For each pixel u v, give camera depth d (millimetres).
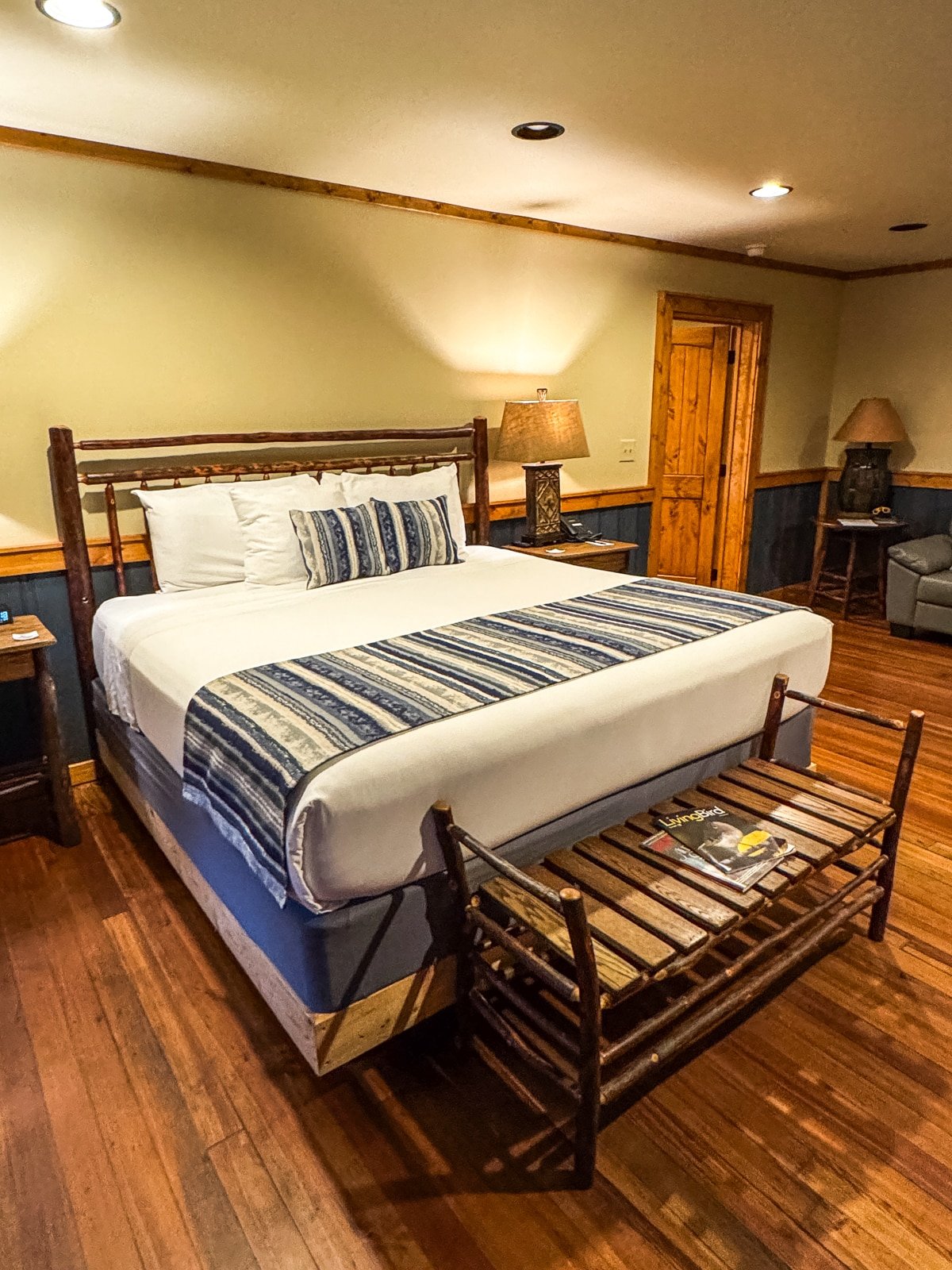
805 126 2666
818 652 2633
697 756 2291
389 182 3299
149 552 3139
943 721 3707
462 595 2914
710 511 5777
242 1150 1616
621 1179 1542
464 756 1706
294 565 3053
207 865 2070
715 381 5547
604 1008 1420
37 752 3021
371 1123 1675
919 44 2057
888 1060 1817
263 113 2504
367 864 1594
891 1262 1388
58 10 1820
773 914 2316
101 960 2174
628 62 2154
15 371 2771
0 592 2850
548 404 3906
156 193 2918
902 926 2275
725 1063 1812
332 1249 1423
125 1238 1450
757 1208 1482
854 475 5562
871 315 5734
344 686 1954
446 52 2076
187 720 1992
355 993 1651
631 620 2535
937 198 3607
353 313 3516
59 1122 1685
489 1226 1458
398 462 3719
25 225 2695
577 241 4234
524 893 1721
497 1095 1750
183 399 3133
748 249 4801
